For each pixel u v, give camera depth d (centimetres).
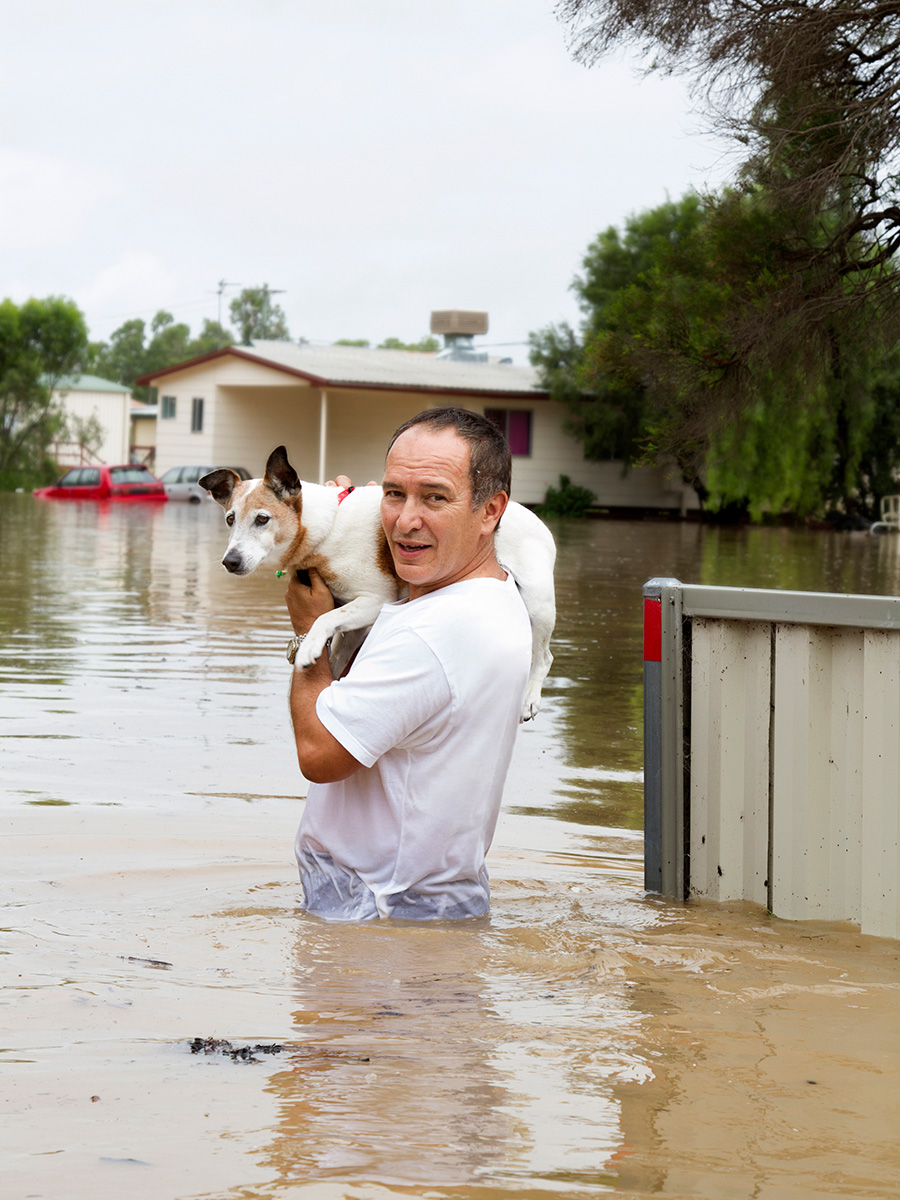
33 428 4247
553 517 3462
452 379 3638
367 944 291
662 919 334
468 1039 230
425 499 306
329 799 321
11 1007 242
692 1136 190
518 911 334
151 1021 237
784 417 1886
